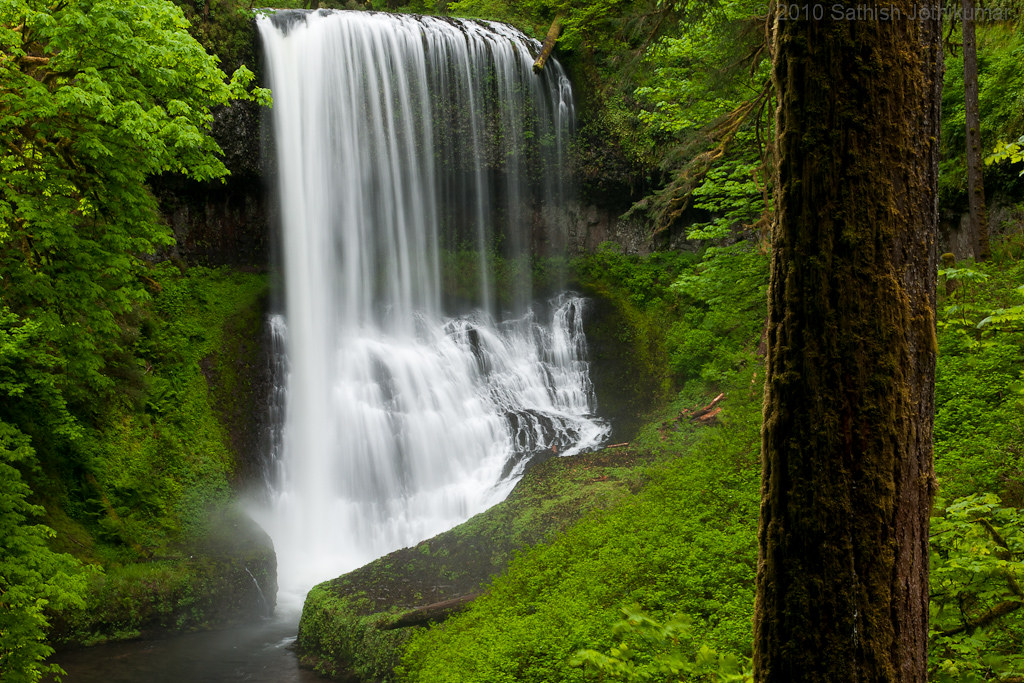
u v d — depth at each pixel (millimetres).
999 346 10906
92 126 12594
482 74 28781
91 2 12430
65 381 14375
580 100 30219
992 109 20078
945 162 21594
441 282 28625
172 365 22375
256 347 24359
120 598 15945
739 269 17875
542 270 29891
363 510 23312
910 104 3297
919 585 3312
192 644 15758
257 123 25078
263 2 29672
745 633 7996
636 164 29516
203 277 25031
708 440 15031
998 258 16922
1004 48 19938
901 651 3215
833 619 3205
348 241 26781
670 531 11805
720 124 15977
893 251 3264
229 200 25656
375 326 27047
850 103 3250
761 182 16547
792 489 3316
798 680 3254
